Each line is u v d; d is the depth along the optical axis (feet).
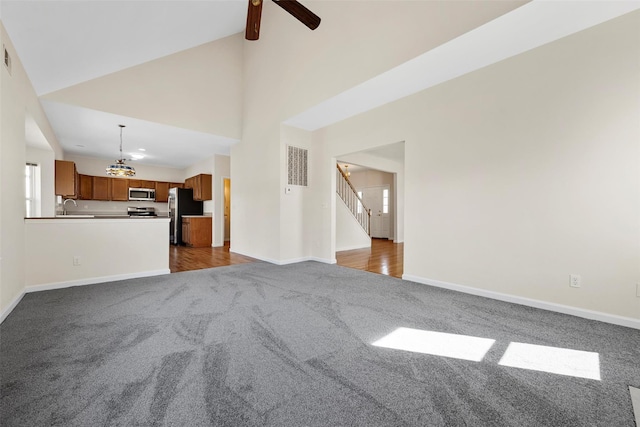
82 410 4.29
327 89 12.90
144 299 9.73
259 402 4.52
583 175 8.18
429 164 11.80
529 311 8.70
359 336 6.95
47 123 14.65
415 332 7.20
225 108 18.28
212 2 12.50
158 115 15.44
